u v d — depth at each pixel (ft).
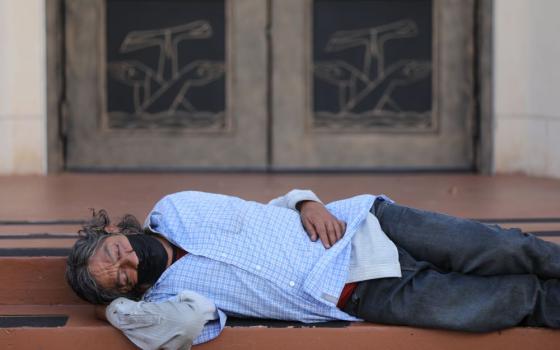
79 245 25.58
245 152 50.01
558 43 45.29
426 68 49.57
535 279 26.09
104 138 49.70
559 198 40.22
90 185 44.68
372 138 49.98
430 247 26.30
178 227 26.66
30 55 47.52
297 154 49.98
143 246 25.82
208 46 49.44
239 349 26.13
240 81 49.57
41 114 47.96
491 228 26.16
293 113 49.75
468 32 49.26
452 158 49.98
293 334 26.13
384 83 49.67
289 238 26.40
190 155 50.01
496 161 48.62
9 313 27.94
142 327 24.84
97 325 26.32
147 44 49.39
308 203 27.58
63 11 49.03
